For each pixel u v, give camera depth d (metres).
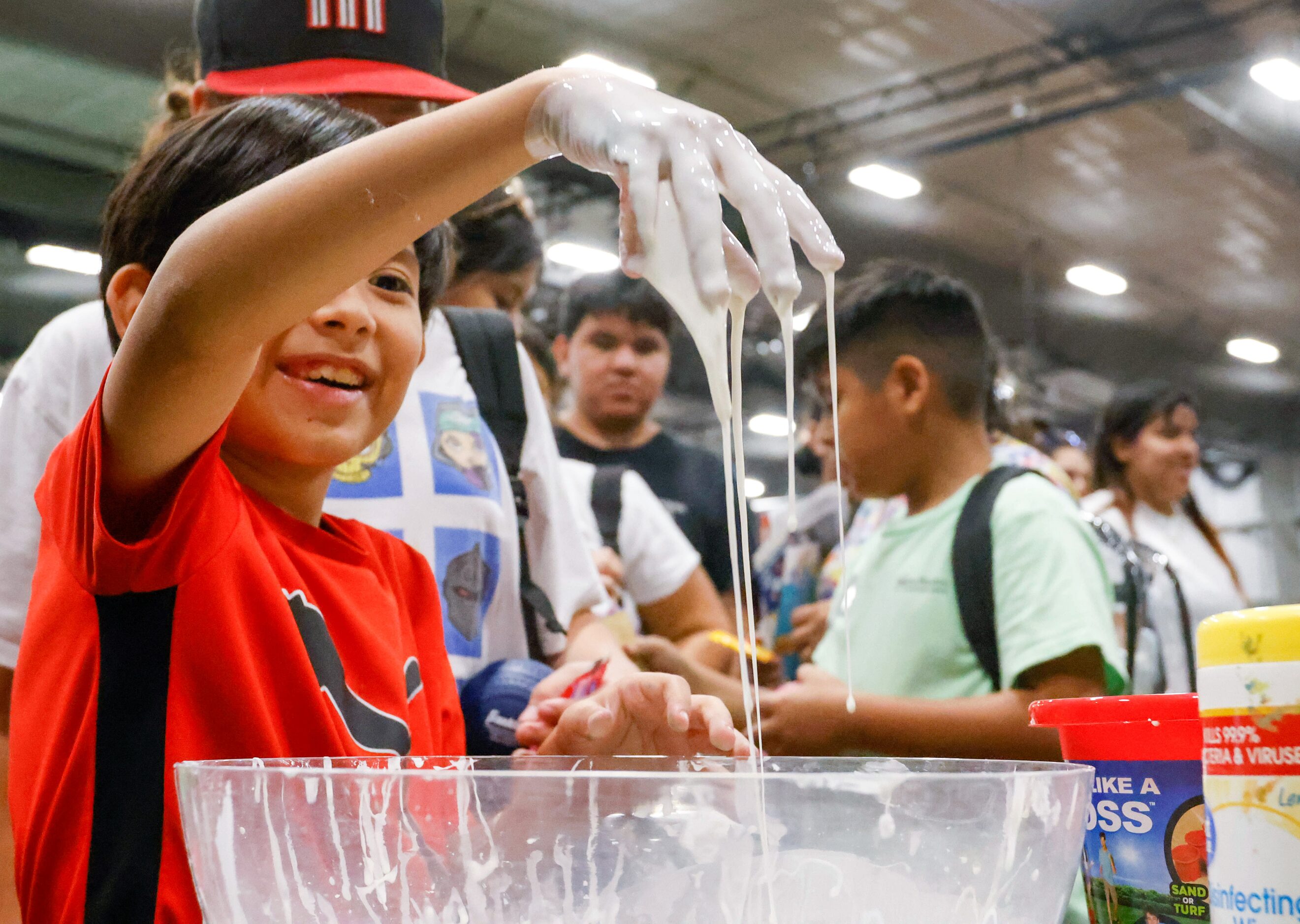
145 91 5.64
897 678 1.75
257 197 0.53
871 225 8.70
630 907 0.39
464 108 0.52
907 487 1.90
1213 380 11.74
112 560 0.58
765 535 2.81
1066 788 0.44
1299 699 0.40
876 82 7.02
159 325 0.53
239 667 0.64
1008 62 6.82
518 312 2.00
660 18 6.22
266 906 0.42
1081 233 9.21
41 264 6.80
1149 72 6.98
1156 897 0.51
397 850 0.41
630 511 2.50
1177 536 2.96
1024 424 3.10
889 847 0.41
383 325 0.75
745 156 0.47
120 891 0.58
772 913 0.39
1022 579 1.66
